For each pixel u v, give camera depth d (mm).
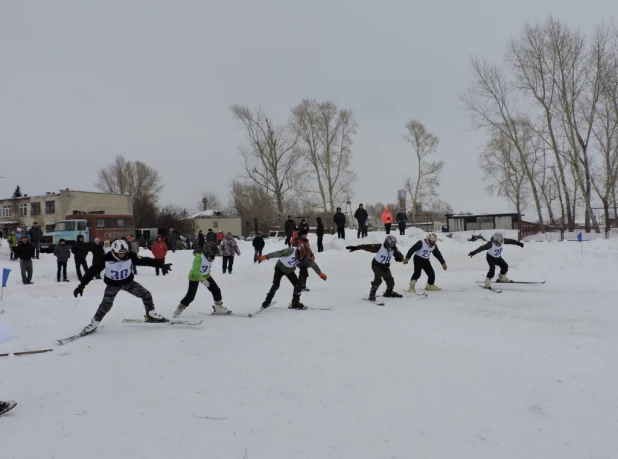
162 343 6871
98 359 6066
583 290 12102
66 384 5125
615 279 13719
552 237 27766
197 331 7695
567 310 9445
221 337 7238
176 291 13477
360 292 12625
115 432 3908
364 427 3967
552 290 12234
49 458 3488
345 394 4719
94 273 7559
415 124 50312
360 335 7309
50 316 9023
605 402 4492
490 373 5359
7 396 4789
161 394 4766
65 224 30703
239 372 5449
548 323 8242
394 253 11070
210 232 22812
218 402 4531
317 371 5461
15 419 4207
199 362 5863
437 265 20125
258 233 21562
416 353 6230
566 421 4082
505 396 4648
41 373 5520
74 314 9336
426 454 3510
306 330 7703
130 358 6086
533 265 16938
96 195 51938
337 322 8359
